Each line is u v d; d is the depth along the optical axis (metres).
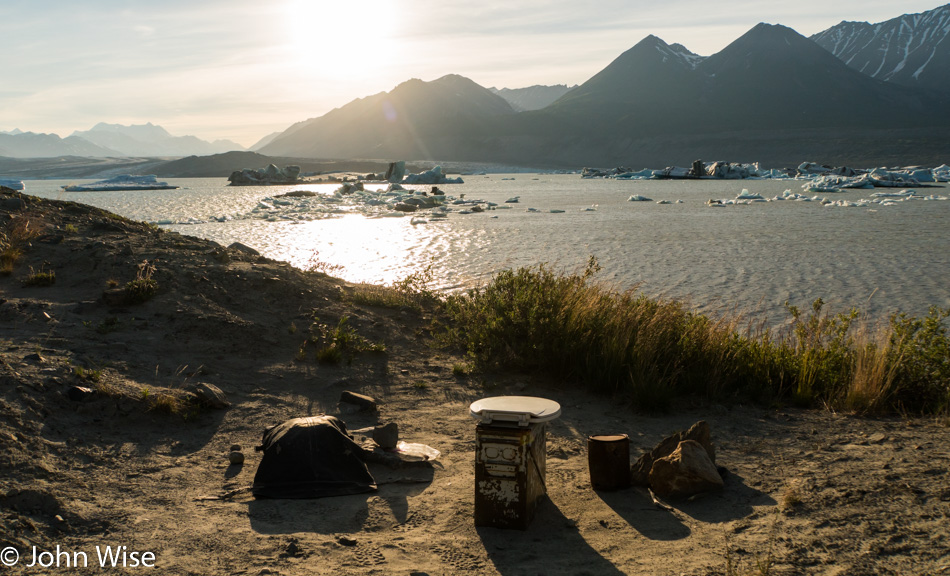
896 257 26.08
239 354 8.34
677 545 4.29
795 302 17.75
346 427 6.42
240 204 74.31
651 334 8.38
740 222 43.16
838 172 150.12
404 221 46.28
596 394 7.91
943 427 6.58
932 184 110.00
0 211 13.24
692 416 7.15
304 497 5.00
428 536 4.43
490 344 8.75
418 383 7.96
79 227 13.20
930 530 4.28
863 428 6.62
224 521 4.58
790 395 8.02
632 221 44.78
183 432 6.21
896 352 7.97
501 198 80.19
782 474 5.46
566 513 4.83
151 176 172.75
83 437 5.68
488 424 4.60
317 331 9.32
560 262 25.50
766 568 3.86
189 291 9.97
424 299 12.12
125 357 7.62
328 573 3.89
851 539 4.24
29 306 8.81
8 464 4.84
